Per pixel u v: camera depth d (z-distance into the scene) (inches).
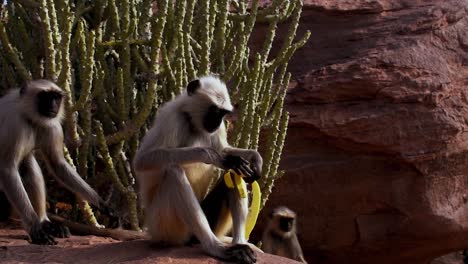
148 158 263.1
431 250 464.1
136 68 381.1
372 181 449.7
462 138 448.5
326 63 480.4
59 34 339.9
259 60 367.9
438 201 445.7
